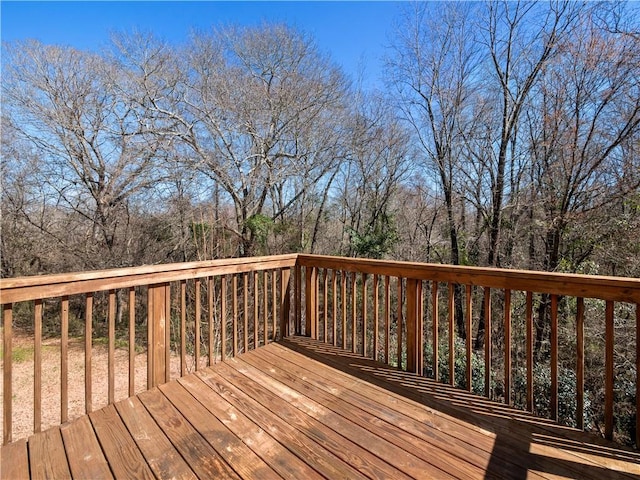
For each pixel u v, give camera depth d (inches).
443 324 334.6
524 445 68.5
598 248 269.7
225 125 343.9
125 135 323.6
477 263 372.5
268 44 374.6
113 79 332.5
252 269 121.9
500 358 279.4
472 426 75.3
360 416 79.0
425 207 423.8
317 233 450.0
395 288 301.7
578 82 278.2
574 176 286.0
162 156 330.6
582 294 73.1
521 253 335.3
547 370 238.7
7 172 366.9
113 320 84.7
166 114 328.8
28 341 351.9
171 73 335.9
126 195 370.3
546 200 302.5
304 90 377.1
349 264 121.0
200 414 79.4
